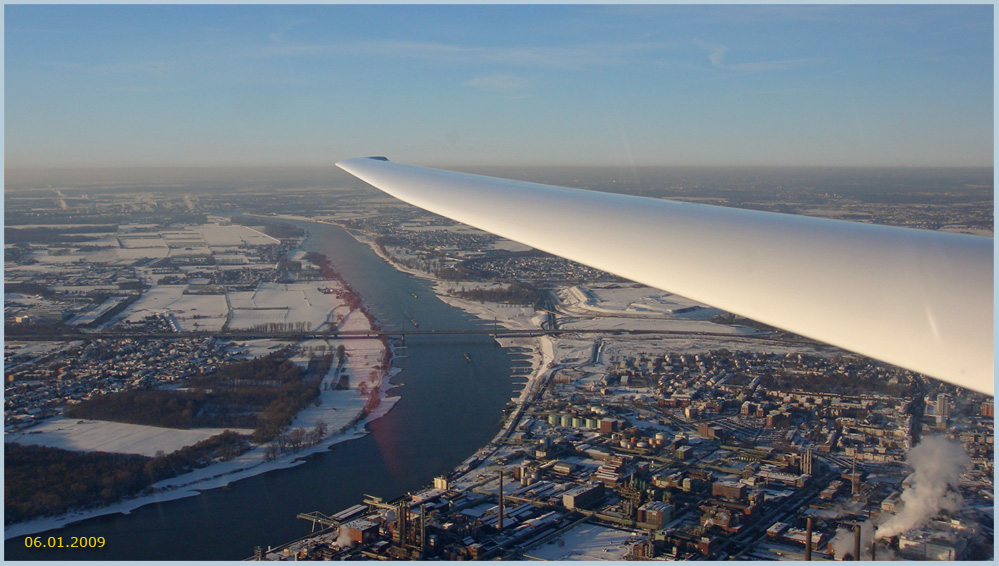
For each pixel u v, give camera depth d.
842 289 2.21
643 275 2.87
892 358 1.77
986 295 1.99
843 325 2.00
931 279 2.15
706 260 2.78
